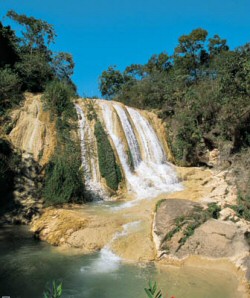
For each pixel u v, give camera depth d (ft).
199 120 95.25
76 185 61.77
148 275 36.17
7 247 43.57
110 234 44.98
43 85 93.56
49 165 64.69
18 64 91.76
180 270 37.52
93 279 35.04
